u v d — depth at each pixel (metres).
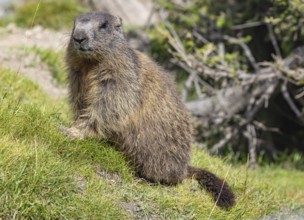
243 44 29.91
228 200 15.76
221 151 30.14
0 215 11.86
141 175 15.95
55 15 40.38
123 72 15.67
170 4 33.47
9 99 16.08
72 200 12.84
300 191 21.70
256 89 29.42
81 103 16.44
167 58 35.28
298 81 27.08
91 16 15.93
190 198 15.30
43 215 12.24
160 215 14.20
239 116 29.28
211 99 29.84
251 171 23.64
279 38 31.27
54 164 13.27
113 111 15.57
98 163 14.95
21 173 12.53
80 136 15.57
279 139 34.72
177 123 16.33
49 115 15.98
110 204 13.27
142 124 15.77
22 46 30.14
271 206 17.34
